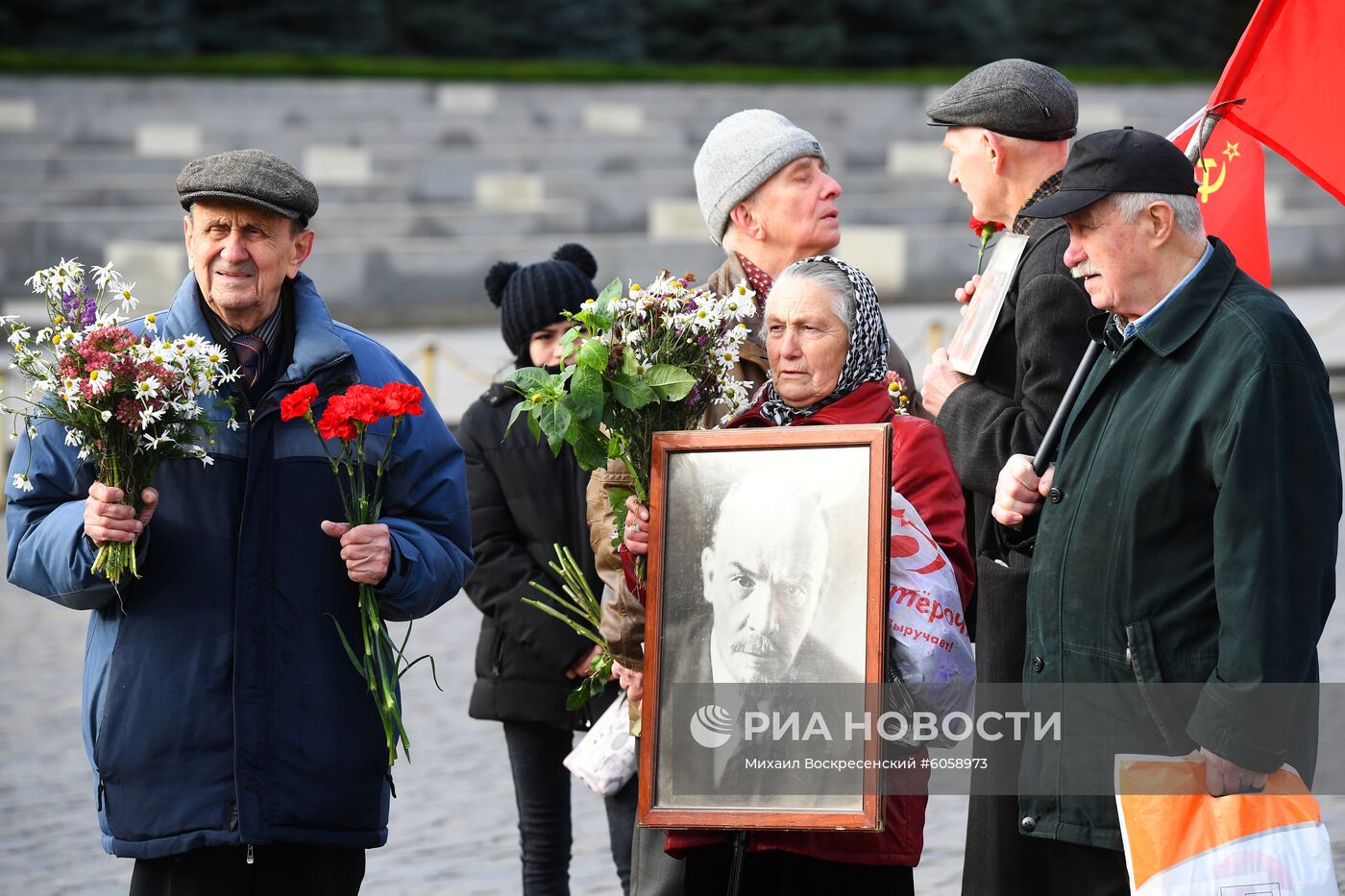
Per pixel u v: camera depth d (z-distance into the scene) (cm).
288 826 710
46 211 4406
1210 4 7569
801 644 645
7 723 1438
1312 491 618
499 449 962
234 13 6544
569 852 975
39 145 5128
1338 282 4575
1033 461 724
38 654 1667
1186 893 628
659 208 4603
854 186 5334
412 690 1552
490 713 961
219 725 706
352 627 729
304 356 725
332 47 6644
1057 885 688
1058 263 808
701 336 700
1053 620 673
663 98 6209
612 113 6003
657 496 671
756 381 838
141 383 664
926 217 5019
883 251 4312
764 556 654
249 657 710
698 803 651
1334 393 2997
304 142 5328
